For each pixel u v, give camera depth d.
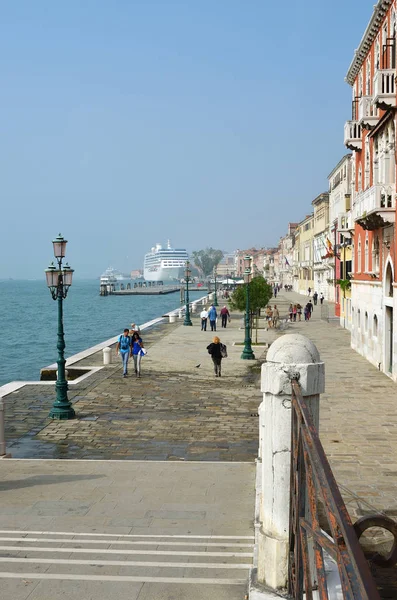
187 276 53.72
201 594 6.86
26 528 9.11
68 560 7.81
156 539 8.66
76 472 12.36
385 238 25.16
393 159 24.05
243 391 22.48
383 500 10.84
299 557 4.90
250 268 31.78
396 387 22.69
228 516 9.69
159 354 32.88
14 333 66.69
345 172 64.12
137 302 144.88
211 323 47.56
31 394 21.58
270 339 40.97
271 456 5.65
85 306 127.69
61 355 18.38
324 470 3.64
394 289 23.38
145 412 19.06
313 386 5.46
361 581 2.63
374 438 15.41
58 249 18.27
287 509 5.60
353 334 34.50
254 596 5.50
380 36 26.86
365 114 27.02
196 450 14.94
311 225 107.00
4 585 7.08
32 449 15.00
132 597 6.79
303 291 118.81
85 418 18.25
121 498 10.61
